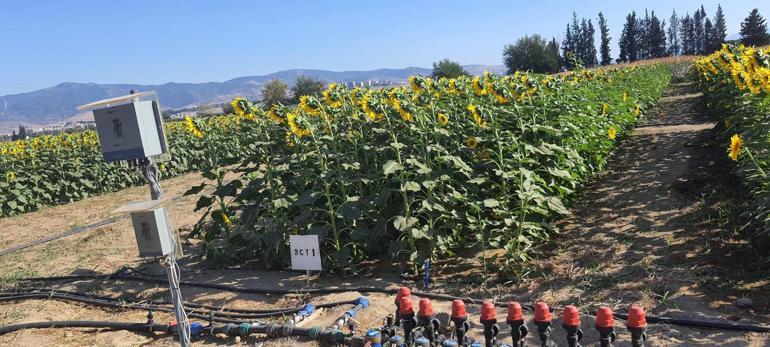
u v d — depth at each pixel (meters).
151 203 4.05
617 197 9.04
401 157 7.64
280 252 7.46
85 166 17.88
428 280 6.28
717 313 4.78
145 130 3.96
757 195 6.30
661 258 6.15
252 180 7.69
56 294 7.09
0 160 16.70
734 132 10.22
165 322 5.99
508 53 63.66
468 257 7.09
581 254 6.61
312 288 6.50
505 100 8.25
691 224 7.13
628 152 12.95
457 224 7.21
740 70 8.51
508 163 7.55
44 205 16.52
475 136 7.95
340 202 7.52
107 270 8.36
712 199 8.00
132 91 4.07
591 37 90.94
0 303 7.12
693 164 10.54
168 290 7.08
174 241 4.23
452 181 7.16
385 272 6.88
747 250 6.02
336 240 6.82
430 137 7.92
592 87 13.67
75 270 8.45
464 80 10.19
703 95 23.00
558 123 8.72
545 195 7.48
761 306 4.80
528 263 6.50
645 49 108.44
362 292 6.19
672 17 133.75
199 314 6.01
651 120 18.95
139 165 4.09
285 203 6.91
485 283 6.04
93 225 12.17
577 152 9.05
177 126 23.80
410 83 7.94
